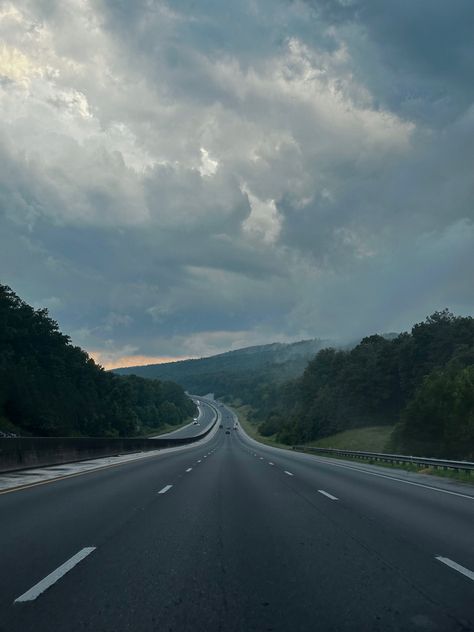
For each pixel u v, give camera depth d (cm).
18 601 663
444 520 1279
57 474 2456
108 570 806
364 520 1274
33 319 10588
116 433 12350
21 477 2283
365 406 12875
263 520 1268
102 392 12938
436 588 722
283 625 593
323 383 16338
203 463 3722
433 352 11762
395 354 12706
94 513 1341
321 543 1008
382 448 8688
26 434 7494
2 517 1271
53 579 756
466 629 584
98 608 642
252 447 9350
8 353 9181
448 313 12212
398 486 2170
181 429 18888
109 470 2803
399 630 580
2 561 853
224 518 1292
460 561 868
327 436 12750
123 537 1049
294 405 19175
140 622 599
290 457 5291
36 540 1014
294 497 1738
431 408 7112
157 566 832
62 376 10669
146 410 18600
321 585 736
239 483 2219
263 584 741
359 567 830
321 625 593
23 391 8031
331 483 2266
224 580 759
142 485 2048
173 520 1252
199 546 977
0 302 9706
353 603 662
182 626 588
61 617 612
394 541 1027
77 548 948
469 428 6550
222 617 615
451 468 2967
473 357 9325
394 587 727
